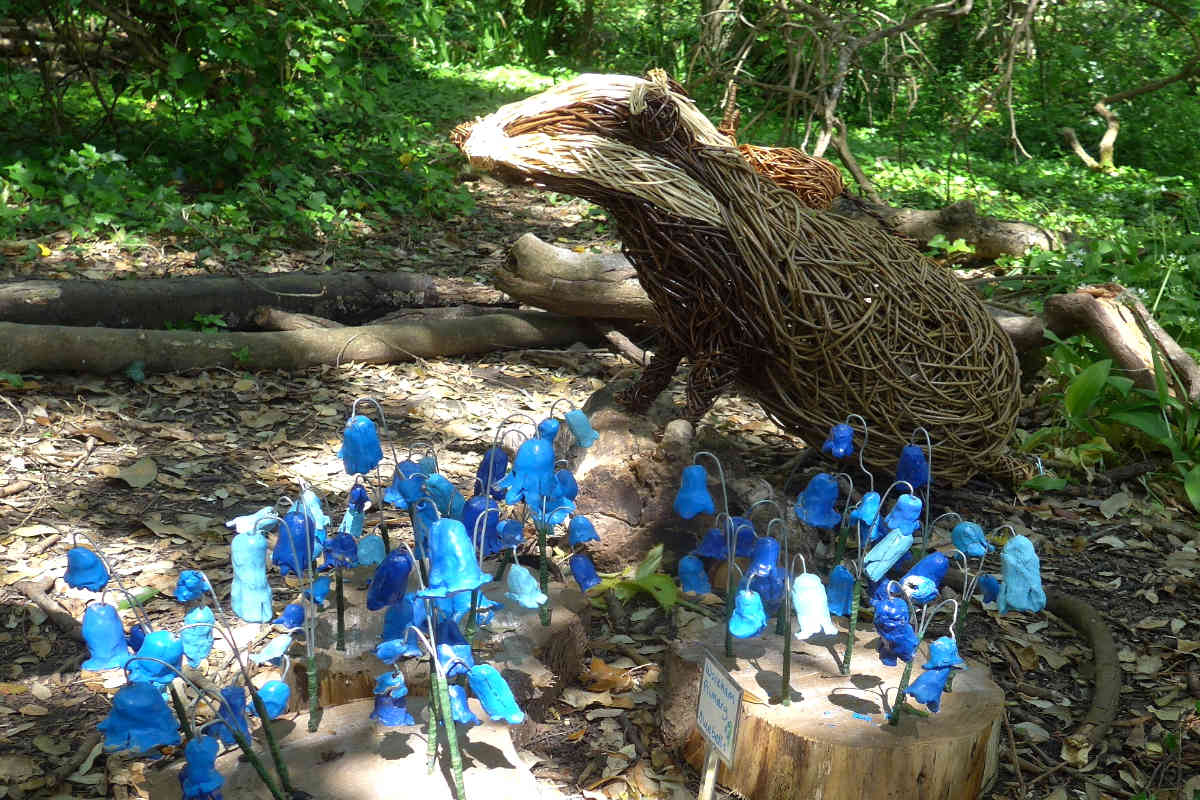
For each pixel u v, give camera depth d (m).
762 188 3.97
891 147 12.41
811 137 12.01
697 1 15.96
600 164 3.59
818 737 2.72
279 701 2.49
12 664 3.33
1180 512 4.80
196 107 8.80
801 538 3.92
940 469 4.45
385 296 6.61
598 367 6.11
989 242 7.97
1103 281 7.10
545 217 9.23
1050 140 13.19
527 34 18.38
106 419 5.03
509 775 2.58
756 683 2.97
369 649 3.10
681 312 3.96
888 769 2.69
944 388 4.32
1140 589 4.14
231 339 5.68
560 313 6.18
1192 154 12.74
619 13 18.78
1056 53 13.15
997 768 3.02
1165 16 13.35
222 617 2.66
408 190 9.13
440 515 2.85
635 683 3.38
